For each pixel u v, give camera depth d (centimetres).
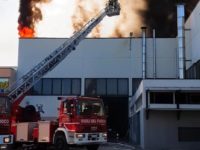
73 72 4622
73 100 2117
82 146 2177
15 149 2472
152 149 2694
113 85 4591
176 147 2719
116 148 2770
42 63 3253
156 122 2748
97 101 2189
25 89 3070
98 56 4644
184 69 3875
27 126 2414
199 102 2741
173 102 2750
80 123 2083
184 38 3947
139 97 3127
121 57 4641
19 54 4709
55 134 2194
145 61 4553
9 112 1778
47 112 4541
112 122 4572
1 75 4519
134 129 3666
